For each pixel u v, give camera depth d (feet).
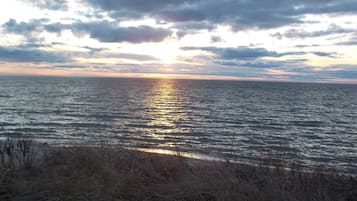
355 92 364.99
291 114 124.67
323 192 17.02
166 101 177.68
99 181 17.53
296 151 55.47
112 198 15.31
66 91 252.42
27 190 15.72
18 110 113.09
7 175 17.93
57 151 25.11
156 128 80.53
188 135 71.05
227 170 21.31
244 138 69.97
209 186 17.40
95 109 122.31
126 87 379.35
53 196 15.11
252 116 114.32
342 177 20.92
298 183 18.47
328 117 117.91
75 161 21.16
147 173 20.29
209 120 100.83
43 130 68.80
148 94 244.42
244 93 282.15
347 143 68.64
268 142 65.92
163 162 22.68
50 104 139.03
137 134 68.54
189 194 16.16
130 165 21.47
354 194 17.78
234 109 138.31
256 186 18.02
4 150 25.13
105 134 60.54
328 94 300.61
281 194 16.34
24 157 22.74
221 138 68.85
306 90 394.32
